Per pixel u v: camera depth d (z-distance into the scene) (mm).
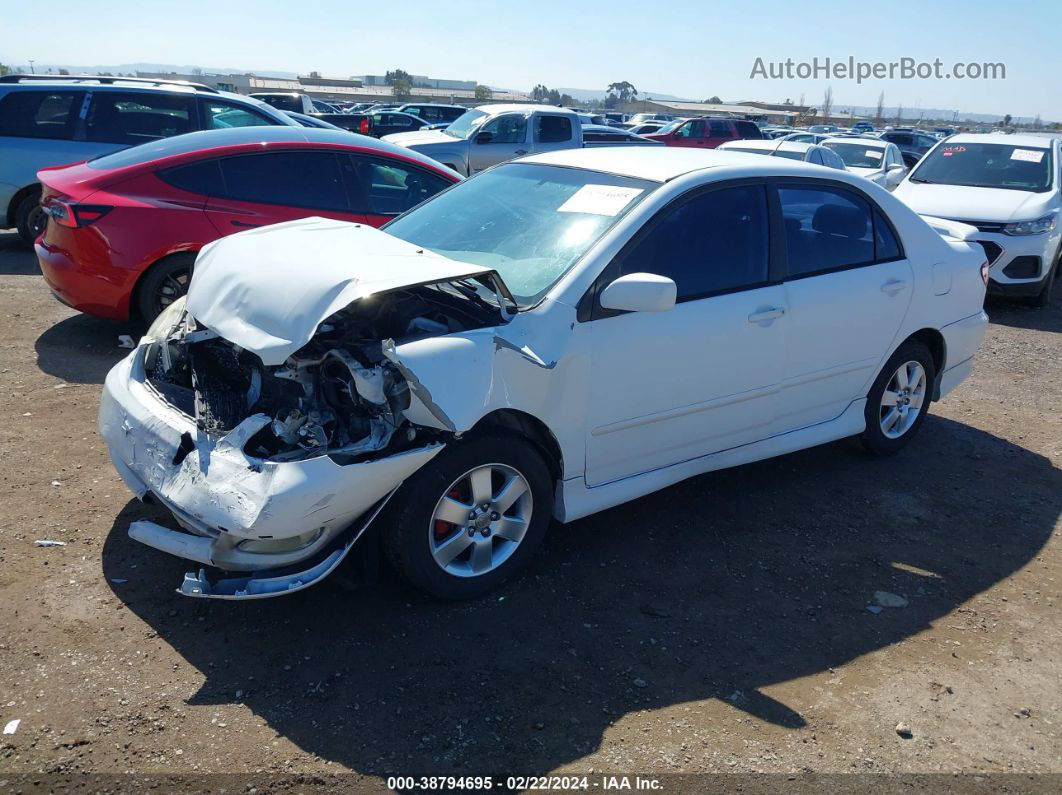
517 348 3355
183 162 6172
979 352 8070
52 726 2754
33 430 4887
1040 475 5332
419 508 3281
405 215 4758
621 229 3787
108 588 3490
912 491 4969
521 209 4254
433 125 26094
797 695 3178
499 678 3133
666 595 3756
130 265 5965
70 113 9039
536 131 15414
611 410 3748
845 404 4934
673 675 3234
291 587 3059
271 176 6445
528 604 3604
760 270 4273
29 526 3885
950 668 3396
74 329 6832
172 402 3592
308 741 2775
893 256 4938
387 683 3064
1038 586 4055
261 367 3516
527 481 3566
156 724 2801
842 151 16109
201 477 3086
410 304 3559
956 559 4258
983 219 9703
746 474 5059
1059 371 7613
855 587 3938
